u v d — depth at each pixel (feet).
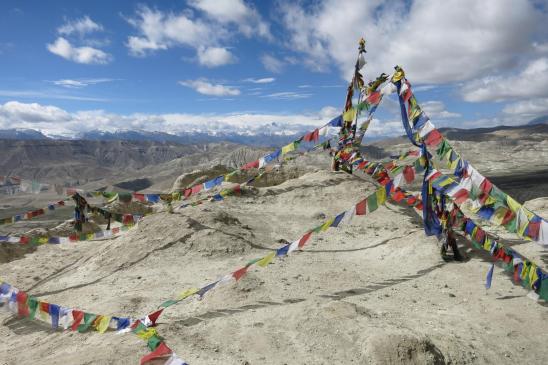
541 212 62.95
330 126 52.75
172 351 23.73
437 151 39.55
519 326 30.32
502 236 55.11
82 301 36.81
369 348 25.14
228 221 57.52
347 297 35.58
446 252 45.06
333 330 27.76
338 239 57.88
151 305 34.19
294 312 30.66
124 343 25.55
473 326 30.19
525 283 34.42
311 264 45.80
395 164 64.28
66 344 27.32
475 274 40.45
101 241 67.46
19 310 31.09
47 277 48.78
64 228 73.15
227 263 45.75
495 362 26.00
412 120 43.37
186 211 57.82
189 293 30.89
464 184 36.19
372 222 65.51
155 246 49.70
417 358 24.30
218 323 29.48
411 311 32.63
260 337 27.17
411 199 46.47
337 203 74.49
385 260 47.34
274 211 71.26
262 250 51.21
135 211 88.22
